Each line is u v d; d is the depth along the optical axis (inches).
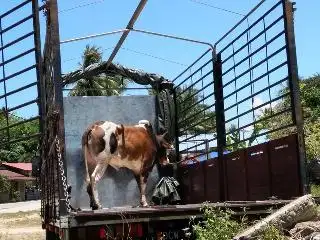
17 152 1695.4
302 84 814.5
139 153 327.0
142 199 327.6
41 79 264.1
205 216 208.5
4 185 1565.0
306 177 230.4
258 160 269.4
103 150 309.1
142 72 384.2
